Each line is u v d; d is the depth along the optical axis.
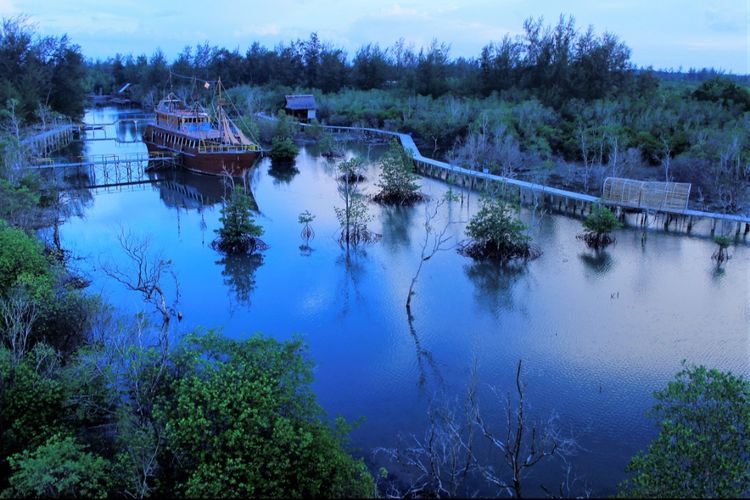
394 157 51.69
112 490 13.72
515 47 95.38
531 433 19.28
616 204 42.69
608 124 65.44
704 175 49.06
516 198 39.97
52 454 13.00
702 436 12.47
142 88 132.88
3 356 16.80
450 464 17.73
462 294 30.98
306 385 17.64
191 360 15.96
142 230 41.75
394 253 37.47
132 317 26.22
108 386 16.56
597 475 17.23
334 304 29.72
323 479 13.81
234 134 67.19
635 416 20.20
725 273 33.41
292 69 129.50
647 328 26.80
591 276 33.31
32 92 80.50
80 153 72.88
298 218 44.59
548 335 26.30
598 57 83.94
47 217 38.47
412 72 109.94
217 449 13.33
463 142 73.19
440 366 23.78
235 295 30.66
